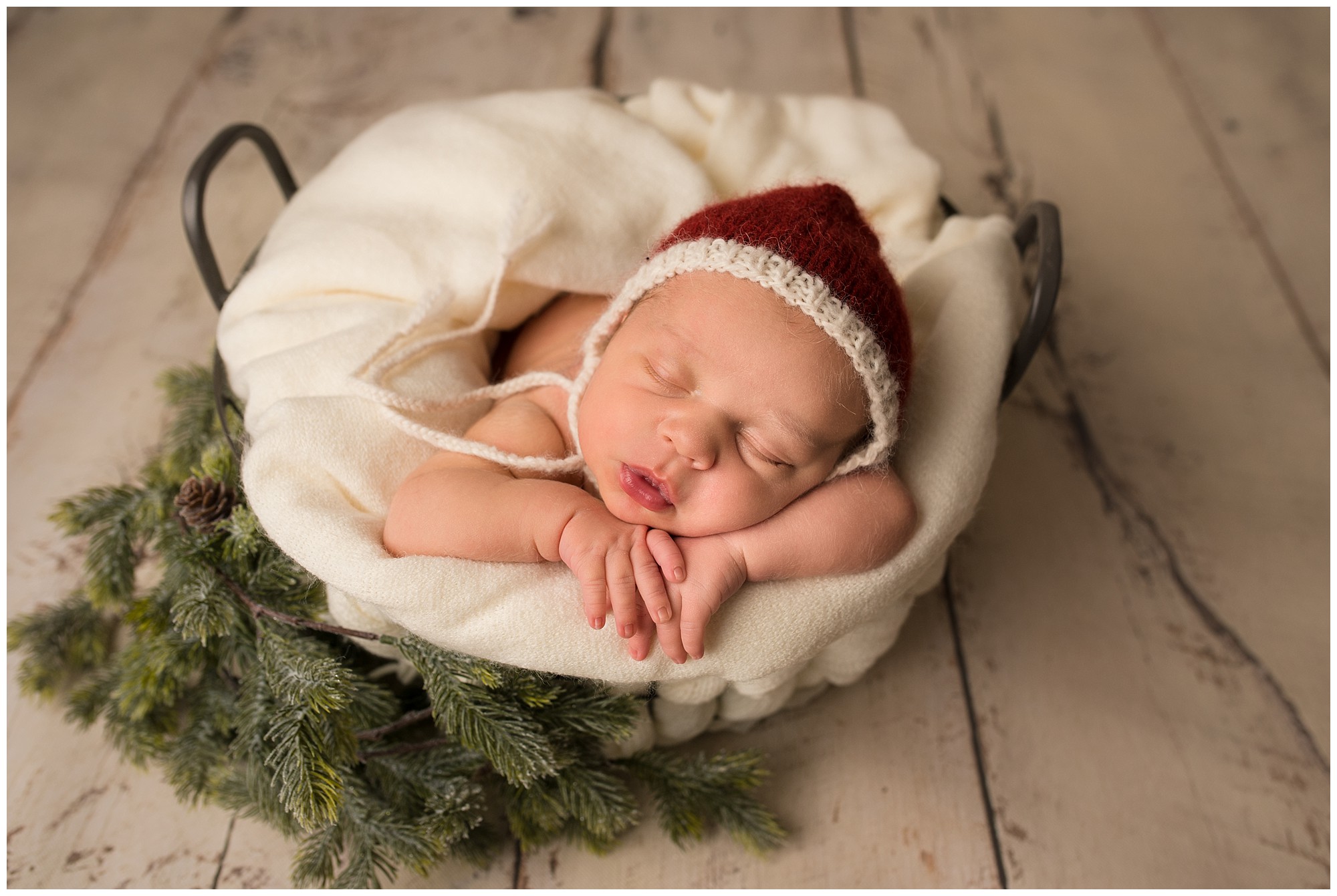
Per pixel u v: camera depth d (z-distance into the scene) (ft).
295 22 7.66
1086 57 7.89
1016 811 4.33
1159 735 4.59
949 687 4.68
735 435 3.01
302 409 3.43
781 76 7.43
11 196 6.35
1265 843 4.30
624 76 7.30
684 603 3.05
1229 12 8.39
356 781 3.70
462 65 7.36
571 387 3.55
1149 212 6.80
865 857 4.17
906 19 8.06
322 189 4.28
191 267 6.15
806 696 4.44
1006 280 3.99
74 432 5.39
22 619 4.45
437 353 3.90
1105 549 5.21
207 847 4.12
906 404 3.44
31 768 4.29
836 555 3.21
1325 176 7.11
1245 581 5.13
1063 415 5.74
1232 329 6.20
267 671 3.41
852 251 3.22
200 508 3.52
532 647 3.10
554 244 4.11
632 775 4.29
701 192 4.44
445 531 3.15
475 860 4.02
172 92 7.03
